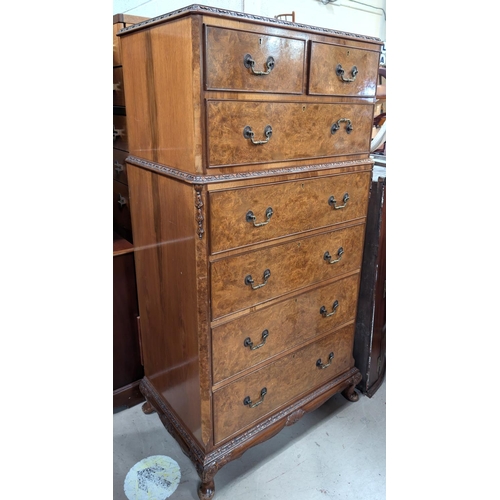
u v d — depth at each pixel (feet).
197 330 3.94
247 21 3.29
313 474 4.88
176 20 3.27
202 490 4.46
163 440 5.36
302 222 4.35
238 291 4.04
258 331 4.37
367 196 5.02
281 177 3.96
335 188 4.56
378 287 5.67
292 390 5.05
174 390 4.81
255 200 3.84
